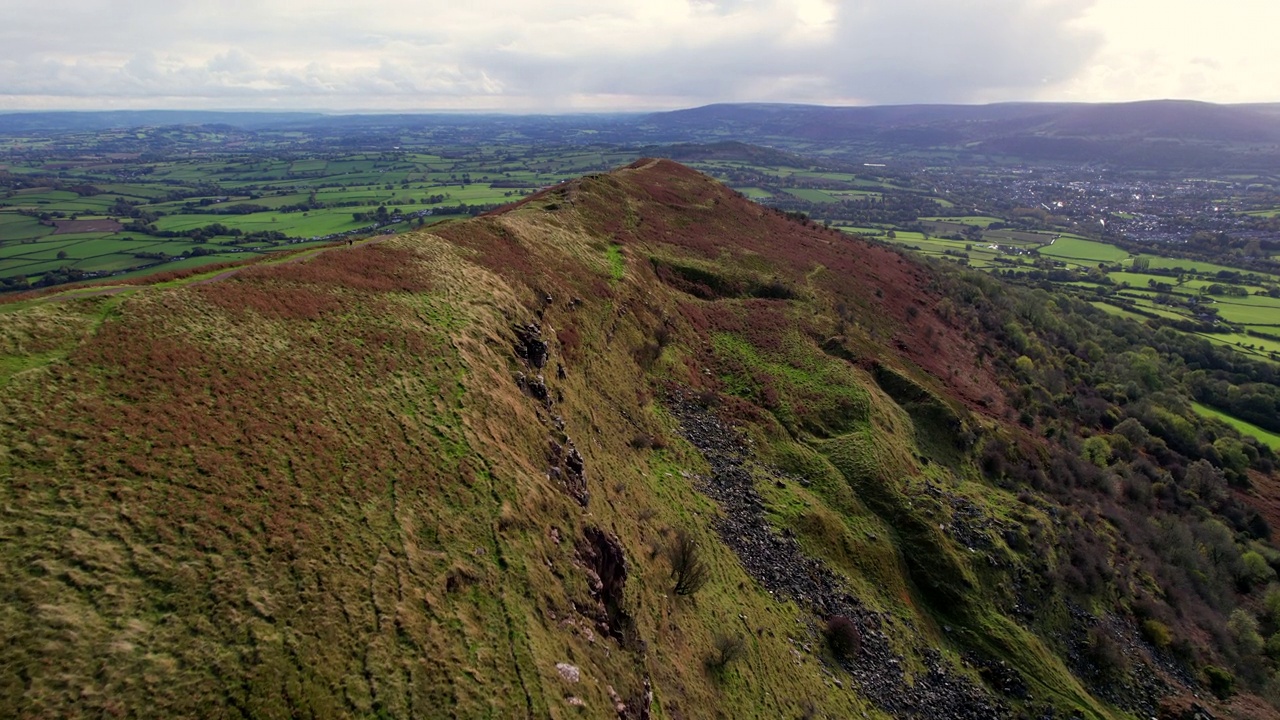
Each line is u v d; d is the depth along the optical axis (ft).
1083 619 180.45
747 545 156.76
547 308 190.80
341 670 66.28
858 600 157.38
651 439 178.09
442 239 194.90
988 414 276.00
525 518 99.35
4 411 76.33
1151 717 161.27
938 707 139.64
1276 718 169.99
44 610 58.95
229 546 72.84
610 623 100.78
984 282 492.13
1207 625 203.00
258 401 97.14
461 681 70.54
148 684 57.82
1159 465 310.86
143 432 81.87
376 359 121.80
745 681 117.29
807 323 284.61
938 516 189.06
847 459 201.36
